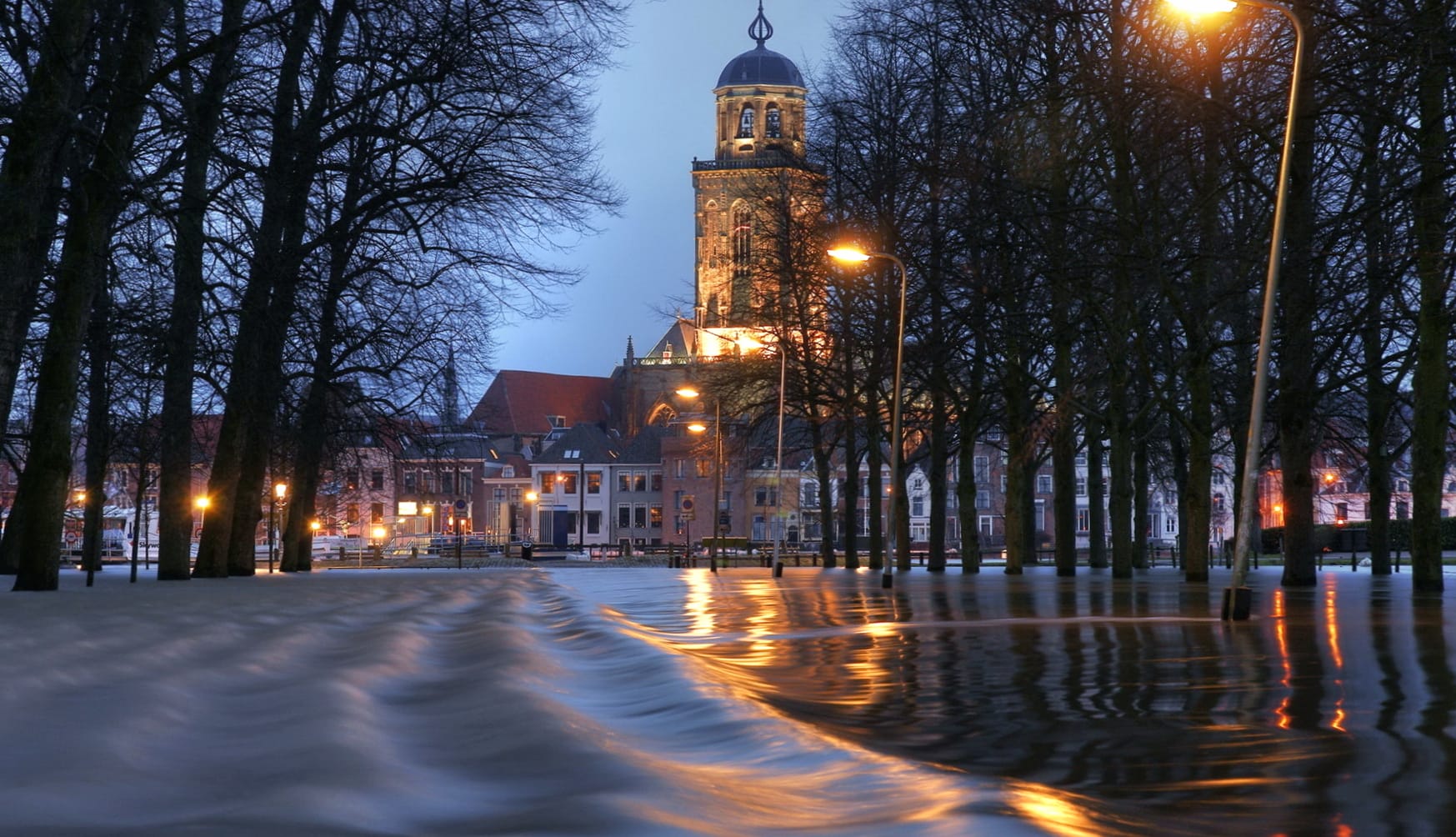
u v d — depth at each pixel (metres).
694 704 8.46
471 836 4.59
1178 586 32.66
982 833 4.43
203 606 19.91
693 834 4.60
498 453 168.25
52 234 26.50
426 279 37.03
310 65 31.52
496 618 17.92
